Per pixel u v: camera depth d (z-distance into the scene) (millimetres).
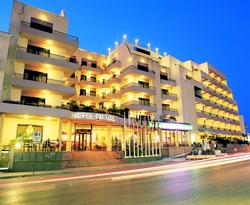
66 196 7309
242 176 10836
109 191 7953
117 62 42969
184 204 6000
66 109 26078
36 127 26438
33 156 17297
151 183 9461
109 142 28438
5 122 24672
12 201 6805
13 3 27578
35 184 10328
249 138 80375
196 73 53344
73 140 30344
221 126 60719
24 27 26812
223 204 5926
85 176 13117
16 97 26203
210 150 28281
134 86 38656
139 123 27172
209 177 10758
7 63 25344
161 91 46719
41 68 28797
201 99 49625
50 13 30406
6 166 18875
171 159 27766
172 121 40000
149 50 51625
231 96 71000
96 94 44375
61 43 29453
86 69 42281
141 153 25734
